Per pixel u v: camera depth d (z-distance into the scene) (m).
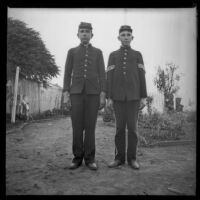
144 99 3.74
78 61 3.54
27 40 9.95
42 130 7.64
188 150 4.79
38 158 4.05
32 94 11.70
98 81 3.59
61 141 5.79
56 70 12.48
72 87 3.51
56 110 14.66
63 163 3.74
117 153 3.64
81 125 3.50
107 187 2.72
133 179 2.99
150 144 5.13
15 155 4.23
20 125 8.32
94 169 3.35
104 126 8.97
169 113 6.93
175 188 2.67
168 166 3.59
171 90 6.84
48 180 2.93
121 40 3.68
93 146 3.51
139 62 3.70
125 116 3.61
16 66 9.68
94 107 3.50
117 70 3.62
